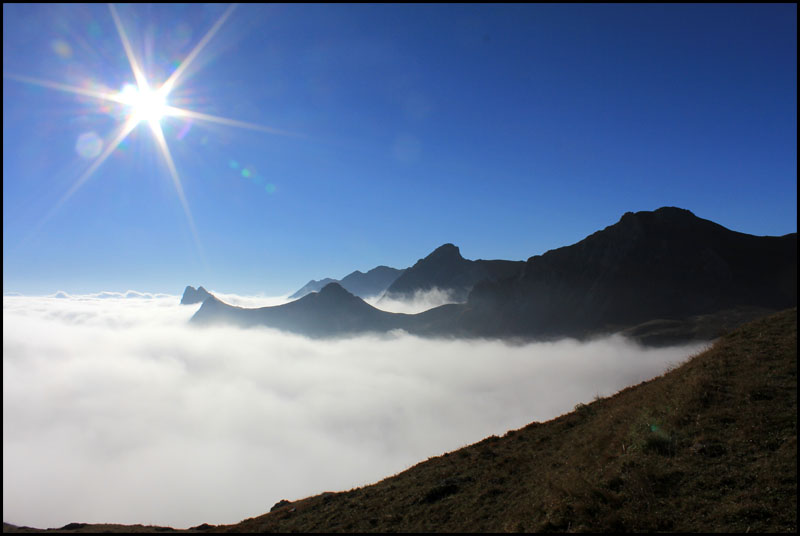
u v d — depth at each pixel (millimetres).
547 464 19328
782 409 14625
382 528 17750
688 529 10977
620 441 16969
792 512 10391
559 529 12938
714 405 16250
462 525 16156
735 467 12688
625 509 12367
